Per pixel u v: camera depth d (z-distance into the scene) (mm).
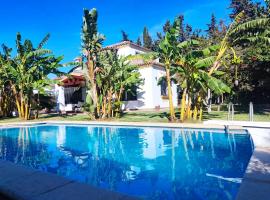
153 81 26422
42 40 21750
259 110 21516
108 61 19047
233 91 22531
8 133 15445
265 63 19000
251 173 5301
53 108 30703
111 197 4246
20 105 21969
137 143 11383
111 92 19031
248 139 10852
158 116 18781
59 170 7625
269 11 16828
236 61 16391
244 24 13555
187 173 6859
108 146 11156
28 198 4254
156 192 5621
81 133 14742
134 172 7168
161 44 14602
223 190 5500
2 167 6043
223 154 8766
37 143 12375
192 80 14570
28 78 20688
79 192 4473
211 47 14141
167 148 10078
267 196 4180
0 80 22344
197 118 16359
